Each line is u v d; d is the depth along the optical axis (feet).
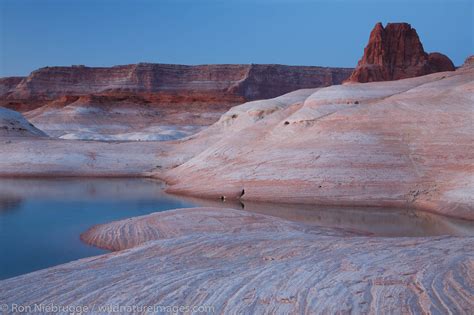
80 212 79.92
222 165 107.04
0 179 128.36
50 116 327.26
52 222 71.15
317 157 93.04
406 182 84.53
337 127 99.19
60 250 54.65
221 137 151.23
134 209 82.64
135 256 43.19
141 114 345.10
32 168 138.41
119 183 120.16
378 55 360.89
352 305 28.78
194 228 58.23
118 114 341.41
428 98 100.22
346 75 566.77
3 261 50.62
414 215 75.25
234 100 369.71
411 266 34.86
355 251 40.93
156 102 364.17
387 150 90.74
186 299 31.68
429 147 88.99
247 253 42.65
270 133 109.19
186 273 37.01
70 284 35.81
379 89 116.47
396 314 27.25
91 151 147.95
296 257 40.16
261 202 88.38
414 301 28.63
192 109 355.97
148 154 147.84
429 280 31.55
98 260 42.68
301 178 90.22
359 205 82.84
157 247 45.75
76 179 128.88
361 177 86.89
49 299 33.17
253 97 522.06
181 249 44.73
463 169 82.23
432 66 362.74
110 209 82.69
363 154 90.74
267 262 39.47
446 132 90.22
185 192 99.91
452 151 86.33
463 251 39.37
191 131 298.97
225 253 42.96
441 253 38.65
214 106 359.05
